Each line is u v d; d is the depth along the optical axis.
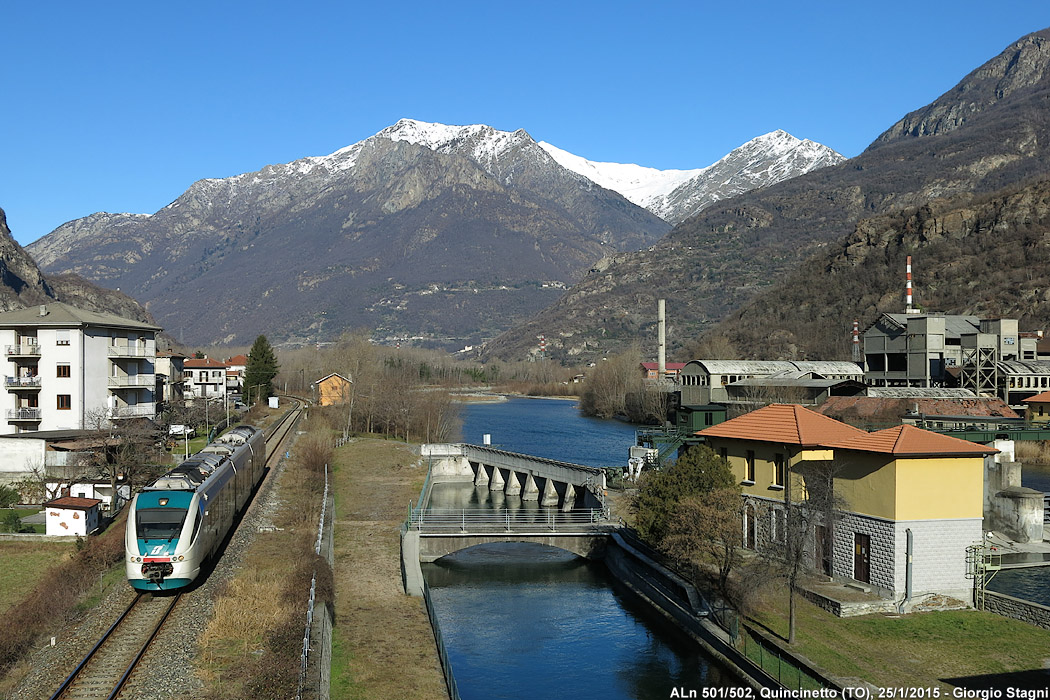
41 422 90.12
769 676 36.97
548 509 85.75
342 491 83.38
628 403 179.88
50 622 37.28
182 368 152.75
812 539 50.38
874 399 103.50
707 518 47.75
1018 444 107.50
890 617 43.19
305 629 35.72
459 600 55.22
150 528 41.38
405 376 183.50
